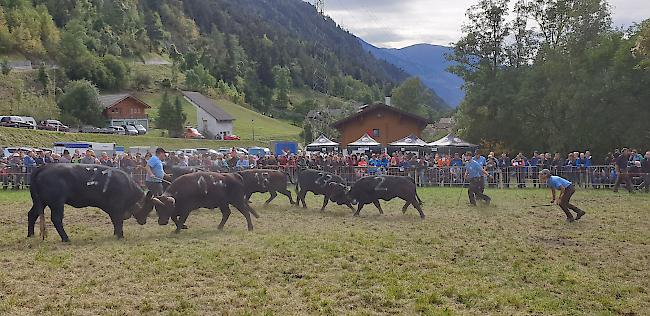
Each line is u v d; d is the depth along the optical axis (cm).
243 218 1820
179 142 6862
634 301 934
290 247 1288
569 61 4322
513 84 4688
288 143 5728
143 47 15450
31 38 12106
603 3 4425
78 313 829
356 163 3256
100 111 8788
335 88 19000
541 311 877
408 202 1911
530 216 1892
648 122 3791
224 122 9569
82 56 12050
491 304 902
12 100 8338
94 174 1385
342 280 1024
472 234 1520
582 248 1351
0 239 1366
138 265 1108
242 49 19000
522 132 4656
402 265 1145
